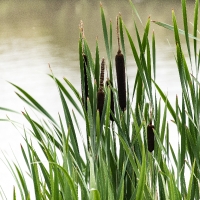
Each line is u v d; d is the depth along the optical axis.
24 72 15.99
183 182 5.29
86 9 35.50
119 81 5.25
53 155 4.99
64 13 34.12
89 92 5.20
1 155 9.55
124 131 5.26
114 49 18.94
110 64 5.28
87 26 26.27
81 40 5.22
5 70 16.45
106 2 39.16
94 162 5.07
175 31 5.23
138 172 5.10
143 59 5.25
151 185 5.21
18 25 28.78
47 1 44.44
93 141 5.09
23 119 11.75
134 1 37.16
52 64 16.92
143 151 4.89
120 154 5.27
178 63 5.24
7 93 13.96
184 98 5.30
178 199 5.07
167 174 5.10
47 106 12.21
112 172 5.27
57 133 5.28
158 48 18.81
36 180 5.03
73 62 17.09
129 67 15.88
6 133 10.78
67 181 4.95
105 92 5.26
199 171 5.29
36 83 14.61
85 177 5.11
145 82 5.24
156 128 5.26
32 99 5.21
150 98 5.24
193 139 5.34
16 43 21.98
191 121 5.34
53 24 28.39
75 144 5.18
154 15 28.23
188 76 5.25
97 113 5.08
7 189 8.12
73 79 14.73
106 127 5.11
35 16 33.34
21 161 9.34
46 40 22.38
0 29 27.44
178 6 31.25
